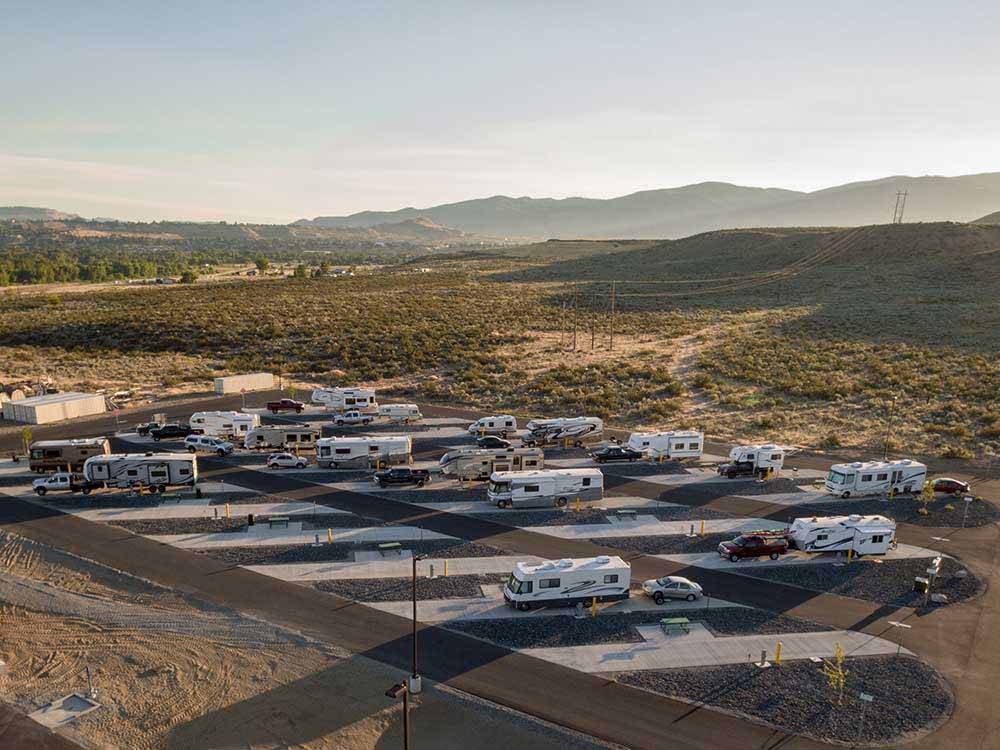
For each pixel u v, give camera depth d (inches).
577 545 1604.3
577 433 2465.6
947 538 1662.2
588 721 978.7
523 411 2952.8
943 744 944.9
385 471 2010.3
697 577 1451.8
